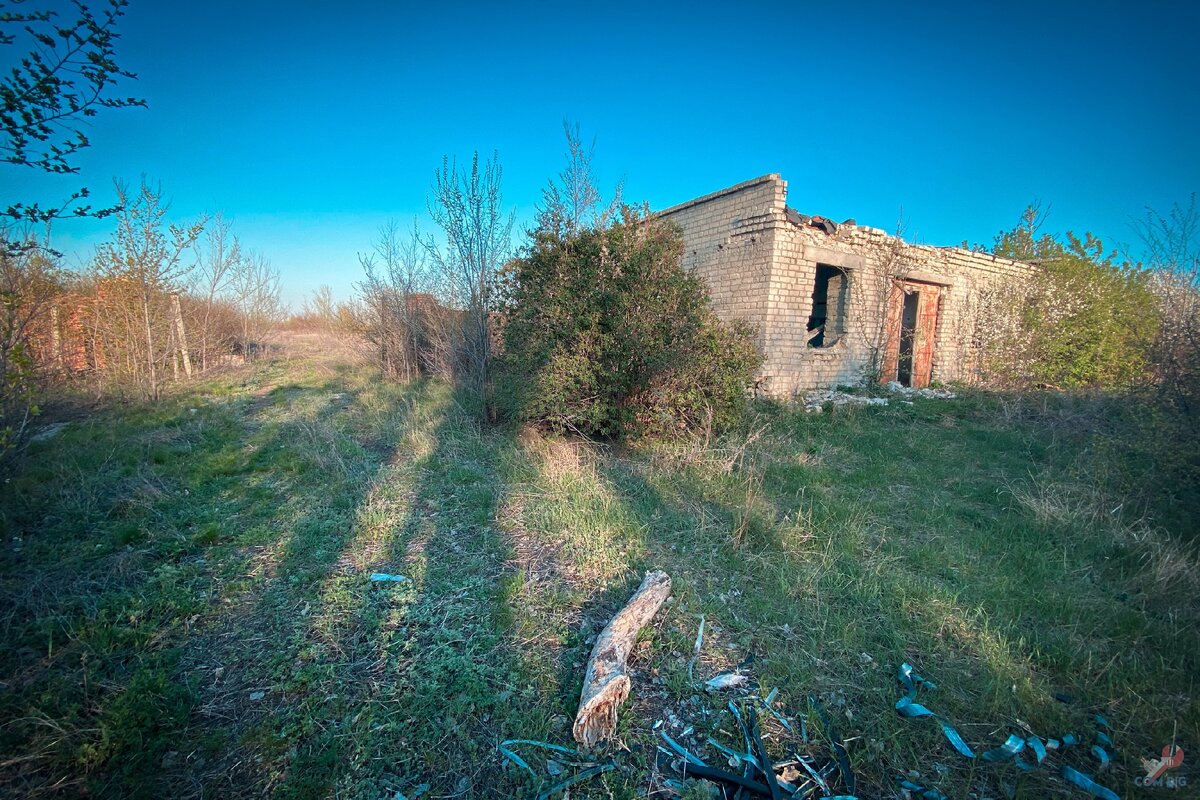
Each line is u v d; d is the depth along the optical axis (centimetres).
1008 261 1162
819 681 250
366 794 190
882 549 381
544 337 631
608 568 348
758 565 354
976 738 220
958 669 257
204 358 1212
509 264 689
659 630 286
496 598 313
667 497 469
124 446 574
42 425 664
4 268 477
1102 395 778
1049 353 1031
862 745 217
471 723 224
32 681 234
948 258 1070
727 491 479
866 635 281
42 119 272
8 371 452
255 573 337
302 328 2262
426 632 281
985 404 902
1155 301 573
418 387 995
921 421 816
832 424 764
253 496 463
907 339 1114
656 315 612
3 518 377
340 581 329
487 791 195
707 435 609
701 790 190
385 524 410
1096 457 525
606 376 616
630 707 234
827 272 1030
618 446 642
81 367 884
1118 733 221
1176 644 274
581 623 294
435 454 586
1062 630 289
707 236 1002
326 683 243
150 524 399
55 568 329
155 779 194
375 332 1232
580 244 635
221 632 281
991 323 1112
